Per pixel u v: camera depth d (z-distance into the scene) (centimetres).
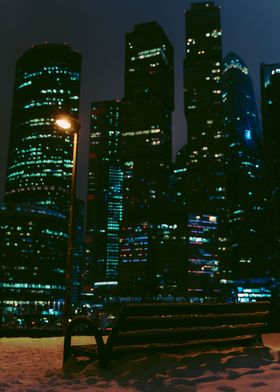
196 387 478
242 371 548
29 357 845
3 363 750
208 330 698
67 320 1580
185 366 573
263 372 543
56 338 1397
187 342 678
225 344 730
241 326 761
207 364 582
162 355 612
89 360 614
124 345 602
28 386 517
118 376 543
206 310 680
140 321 595
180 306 638
